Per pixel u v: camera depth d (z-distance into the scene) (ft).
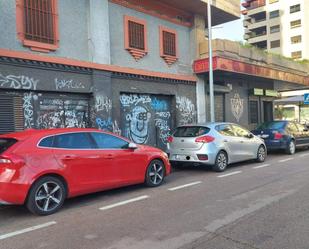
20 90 35.17
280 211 20.54
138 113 48.75
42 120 37.17
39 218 20.38
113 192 26.78
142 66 48.75
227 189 26.89
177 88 54.29
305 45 235.40
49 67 37.14
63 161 22.02
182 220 19.20
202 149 34.94
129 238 16.62
